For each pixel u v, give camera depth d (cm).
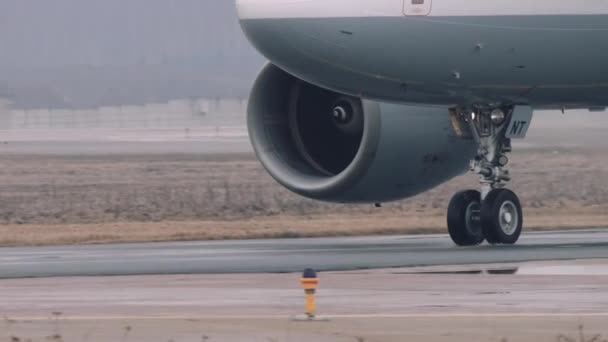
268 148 11112
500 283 7119
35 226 13812
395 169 10850
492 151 10694
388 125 10638
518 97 10638
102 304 6388
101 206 17650
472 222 10400
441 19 9869
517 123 10812
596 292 6669
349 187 10825
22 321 5800
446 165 11156
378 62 9850
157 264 8494
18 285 7281
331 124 11344
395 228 12825
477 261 8462
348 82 10056
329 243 11019
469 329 5475
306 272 5825
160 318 5847
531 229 12962
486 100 10556
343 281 7294
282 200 18000
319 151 11350
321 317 5822
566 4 10162
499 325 5575
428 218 15038
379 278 7444
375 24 9719
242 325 5625
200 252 9831
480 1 9950
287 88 11219
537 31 10119
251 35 9844
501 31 10025
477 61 10088
